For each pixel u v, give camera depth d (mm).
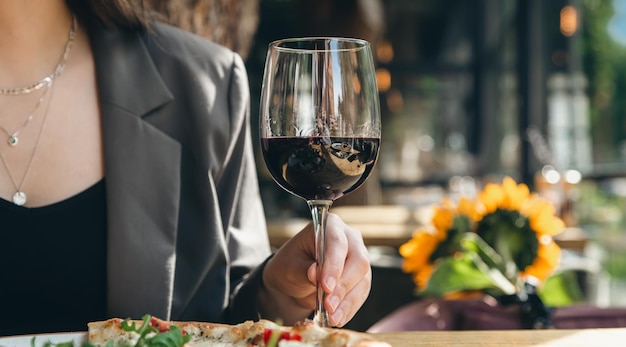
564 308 1663
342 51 995
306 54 992
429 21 9203
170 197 1323
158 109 1372
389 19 9078
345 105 985
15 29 1301
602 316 1628
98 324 896
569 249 2912
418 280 1861
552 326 1596
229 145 1422
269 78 1021
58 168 1292
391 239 2918
